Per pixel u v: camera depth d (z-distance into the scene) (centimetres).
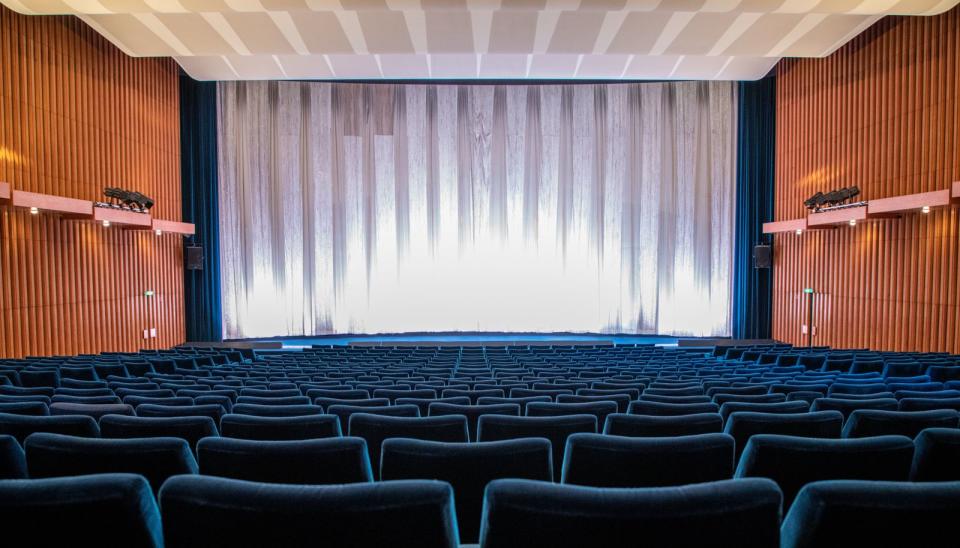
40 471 174
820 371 612
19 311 841
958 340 854
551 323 1405
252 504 102
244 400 337
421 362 763
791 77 1266
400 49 1027
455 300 1402
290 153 1348
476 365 721
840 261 1116
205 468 172
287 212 1350
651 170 1383
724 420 283
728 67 1213
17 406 280
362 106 1372
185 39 973
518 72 1227
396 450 172
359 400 334
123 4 779
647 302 1390
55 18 922
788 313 1280
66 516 106
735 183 1366
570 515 100
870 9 803
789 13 847
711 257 1377
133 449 173
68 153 945
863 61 1053
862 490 103
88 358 702
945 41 880
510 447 172
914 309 934
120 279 1073
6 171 827
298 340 1345
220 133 1318
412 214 1391
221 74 1213
